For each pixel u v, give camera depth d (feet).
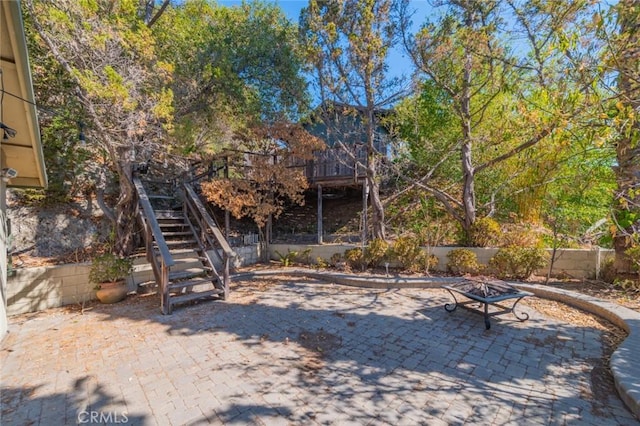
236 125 29.25
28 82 11.44
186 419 8.06
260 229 32.37
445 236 27.89
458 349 11.96
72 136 24.31
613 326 13.70
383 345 12.44
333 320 15.35
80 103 17.63
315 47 24.00
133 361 11.28
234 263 28.66
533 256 20.36
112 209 23.38
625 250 17.92
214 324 14.99
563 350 11.64
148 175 29.09
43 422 8.02
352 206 41.86
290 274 26.40
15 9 9.25
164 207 29.58
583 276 20.42
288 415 8.18
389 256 25.14
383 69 25.39
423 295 19.54
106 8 17.20
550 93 12.89
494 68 21.40
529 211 27.78
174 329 14.40
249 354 11.78
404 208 33.71
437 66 24.36
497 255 21.52
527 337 12.91
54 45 15.43
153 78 18.95
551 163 25.41
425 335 13.37
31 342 13.00
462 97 24.76
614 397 8.71
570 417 7.92
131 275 20.84
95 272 18.40
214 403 8.72
